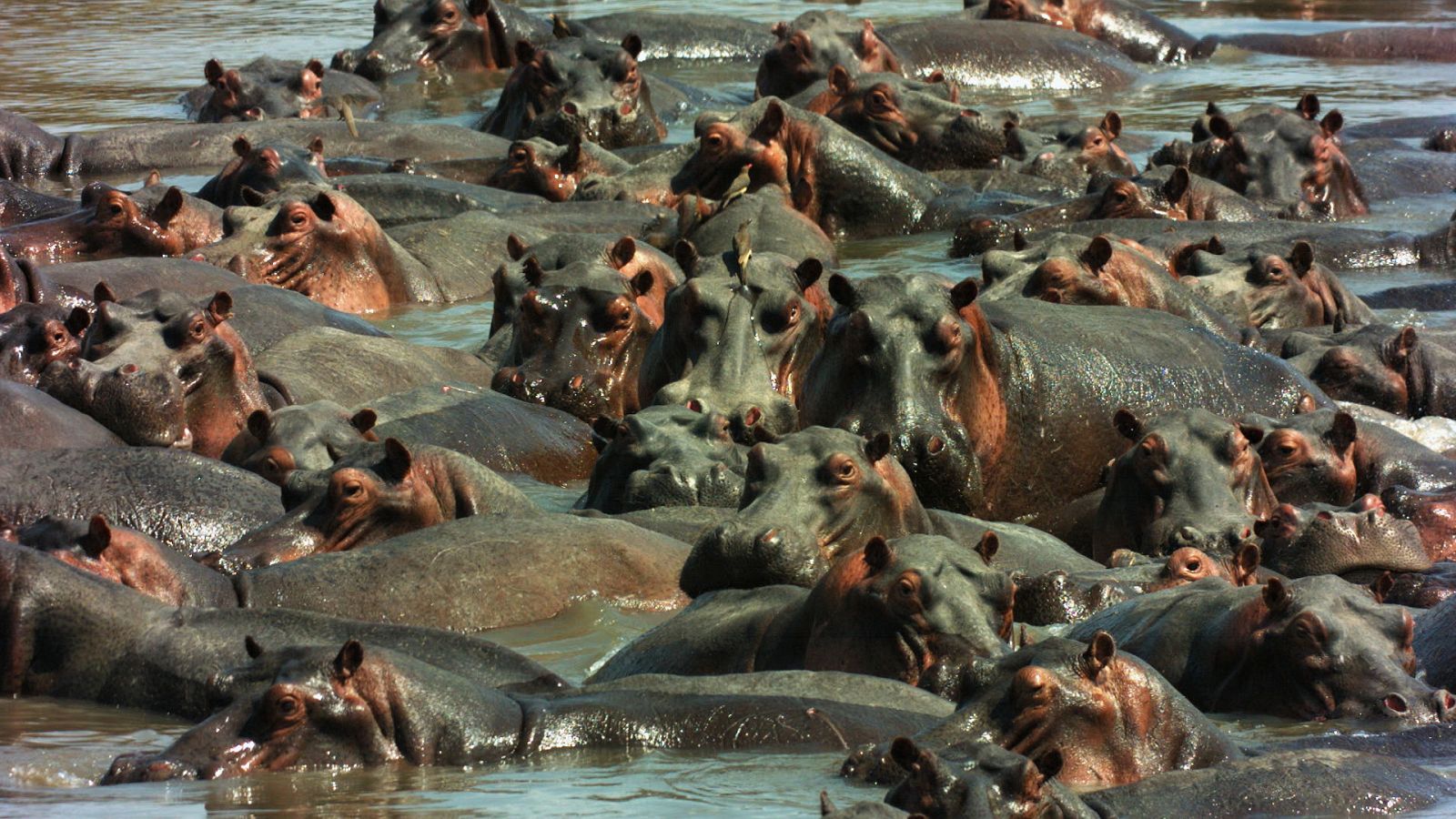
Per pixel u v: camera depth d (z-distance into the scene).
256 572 44.66
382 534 48.00
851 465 43.56
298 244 76.94
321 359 62.56
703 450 50.69
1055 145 98.56
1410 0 175.00
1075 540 54.72
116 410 54.91
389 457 48.41
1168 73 138.62
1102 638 33.53
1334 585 40.53
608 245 67.94
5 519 45.00
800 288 59.88
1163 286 65.69
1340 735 36.31
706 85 132.50
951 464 50.38
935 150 97.44
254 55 147.12
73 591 40.31
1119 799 31.25
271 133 108.81
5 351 57.62
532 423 59.53
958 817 28.98
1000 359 55.41
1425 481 55.41
